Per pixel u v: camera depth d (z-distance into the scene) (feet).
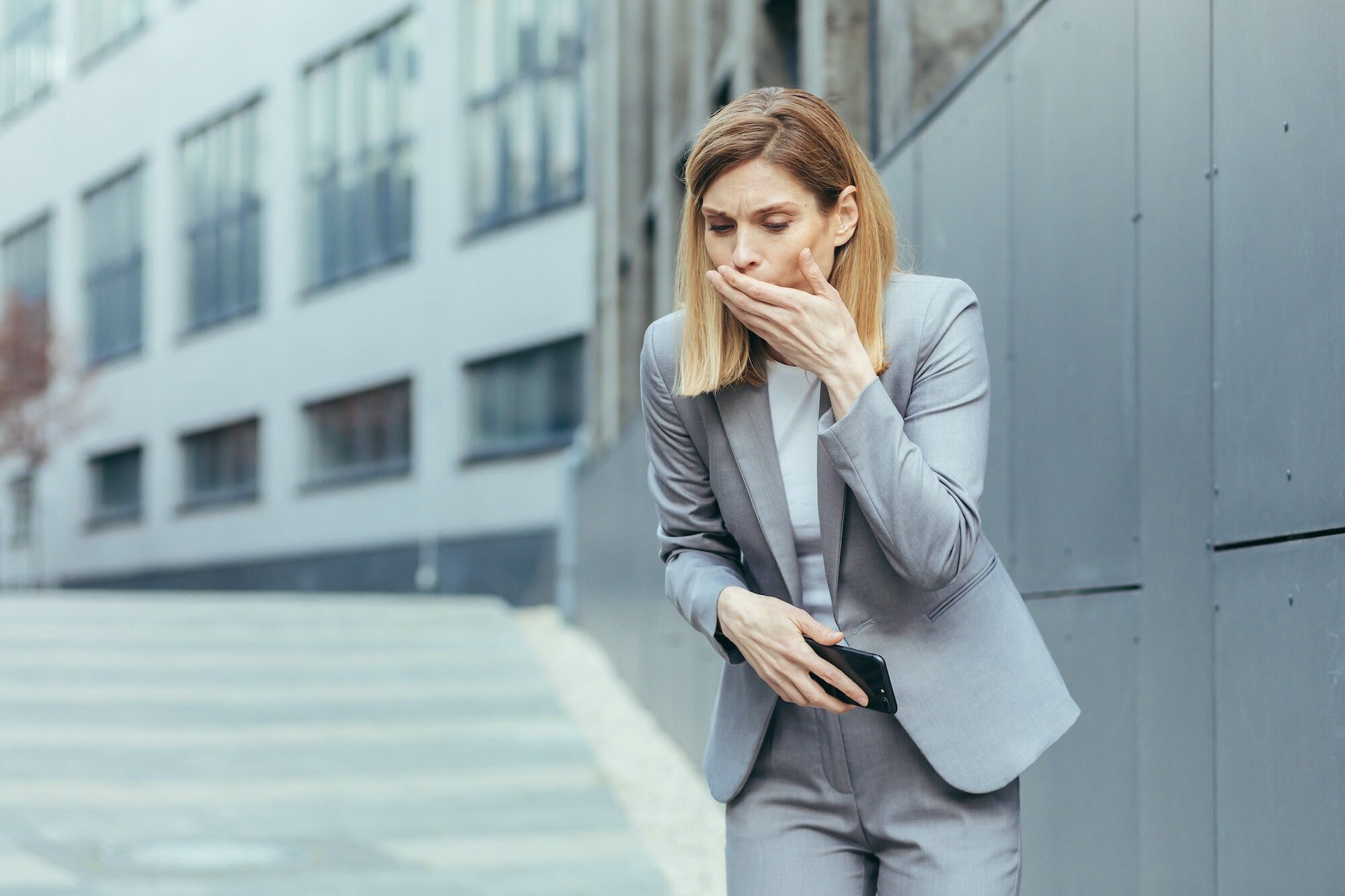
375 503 73.61
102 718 30.73
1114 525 10.35
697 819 23.76
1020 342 12.28
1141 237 9.78
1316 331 7.44
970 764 7.11
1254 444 8.18
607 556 38.50
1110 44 10.28
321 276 79.30
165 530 90.58
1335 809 7.24
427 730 31.24
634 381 38.01
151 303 93.35
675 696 28.07
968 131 13.46
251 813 24.22
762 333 6.77
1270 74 7.94
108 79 98.58
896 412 6.58
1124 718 10.22
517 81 67.51
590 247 62.90
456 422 69.26
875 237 7.01
